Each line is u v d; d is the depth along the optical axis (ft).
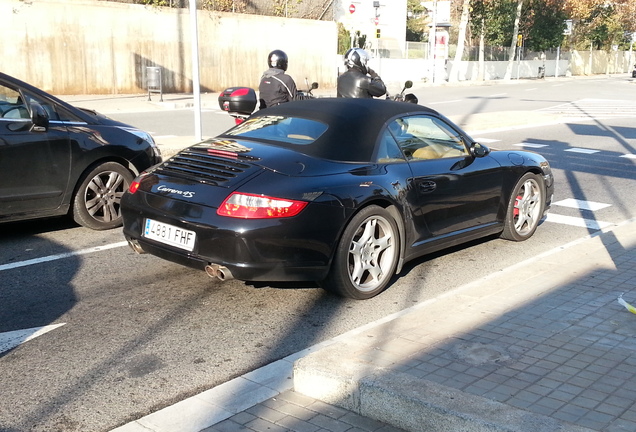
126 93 87.97
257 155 17.95
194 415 12.28
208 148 19.10
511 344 14.06
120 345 15.49
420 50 151.33
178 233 17.08
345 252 17.47
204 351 15.25
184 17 92.43
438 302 16.69
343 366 12.69
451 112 76.07
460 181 20.80
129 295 18.70
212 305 18.04
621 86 145.28
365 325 16.80
